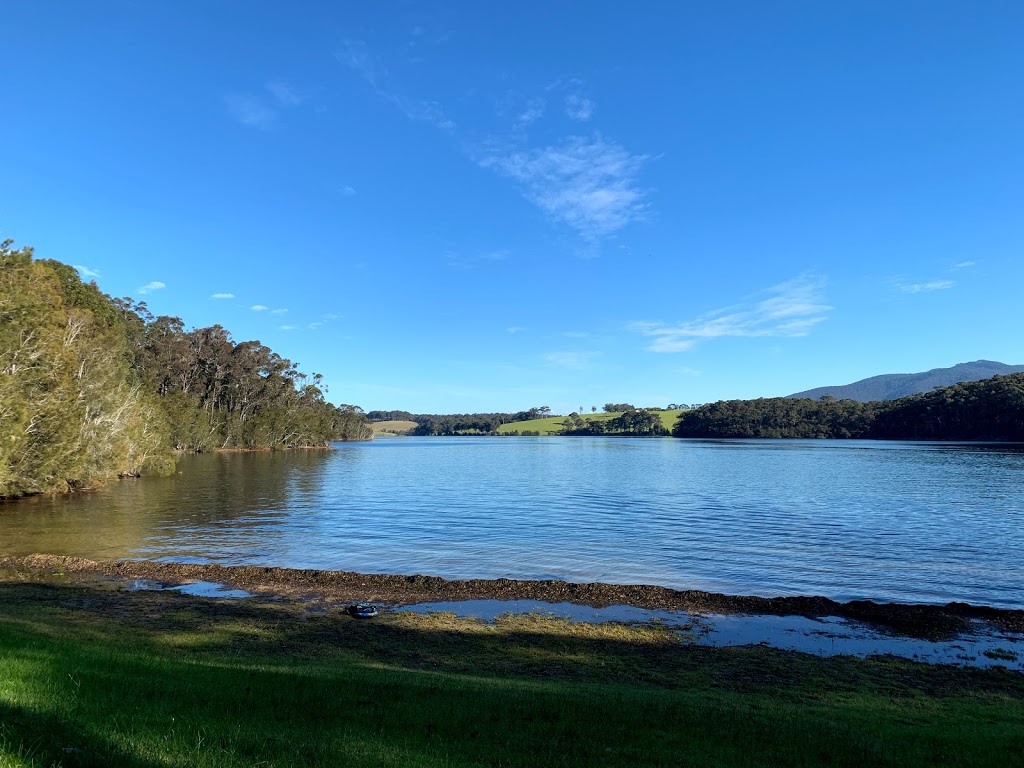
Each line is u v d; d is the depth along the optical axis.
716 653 13.80
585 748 6.95
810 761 6.98
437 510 38.03
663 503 41.31
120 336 63.72
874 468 72.00
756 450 124.12
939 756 7.34
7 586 18.36
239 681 8.62
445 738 6.98
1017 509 37.50
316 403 154.62
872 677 12.41
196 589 18.77
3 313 37.22
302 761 5.74
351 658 12.40
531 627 15.51
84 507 37.78
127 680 8.03
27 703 6.61
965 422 154.50
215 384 117.56
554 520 33.78
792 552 25.14
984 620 16.42
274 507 38.97
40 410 39.25
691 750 7.14
